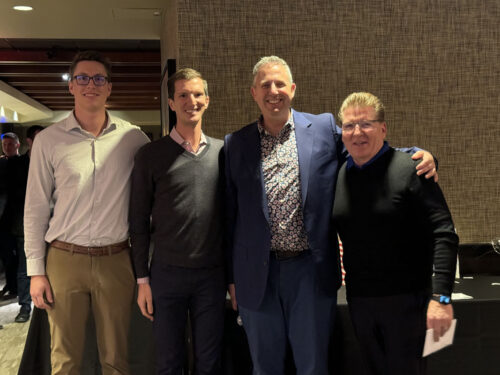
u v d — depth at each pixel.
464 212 3.00
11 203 4.29
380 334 1.83
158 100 10.62
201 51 2.84
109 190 2.07
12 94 8.51
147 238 2.08
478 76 2.98
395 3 2.92
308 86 2.91
